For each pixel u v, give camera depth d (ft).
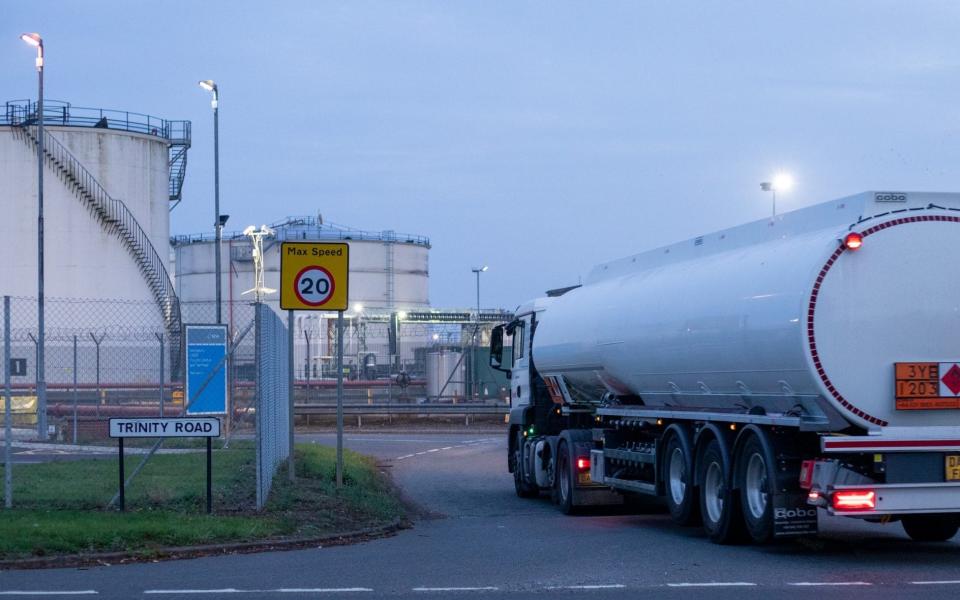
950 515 42.63
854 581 34.24
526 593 32.14
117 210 159.84
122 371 143.33
